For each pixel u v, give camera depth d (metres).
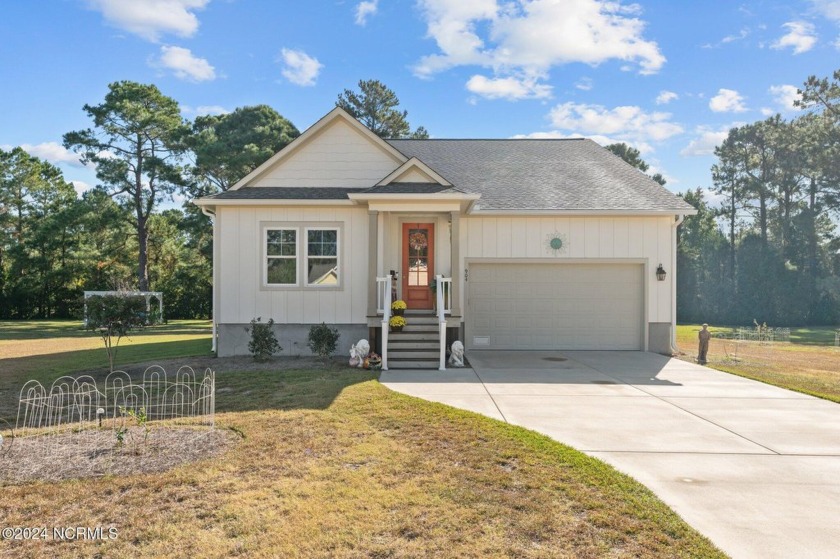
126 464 5.15
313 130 13.79
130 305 10.59
